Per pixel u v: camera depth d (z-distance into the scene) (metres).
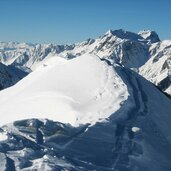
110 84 38.16
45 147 22.36
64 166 19.50
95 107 33.72
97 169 21.30
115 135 27.17
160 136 30.59
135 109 33.94
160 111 36.41
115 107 32.97
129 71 44.38
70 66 44.88
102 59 46.34
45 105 36.97
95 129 27.12
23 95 42.59
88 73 41.50
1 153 19.31
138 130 28.73
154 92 41.34
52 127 25.67
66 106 34.84
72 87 39.38
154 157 26.23
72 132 25.95
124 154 24.81
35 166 18.84
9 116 38.34
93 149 24.33
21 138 22.30
